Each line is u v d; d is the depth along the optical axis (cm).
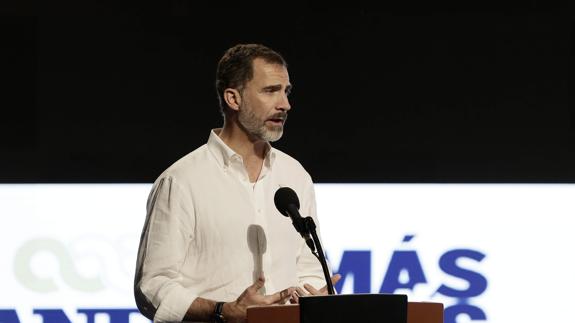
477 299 1216
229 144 830
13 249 1199
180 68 1299
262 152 838
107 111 1296
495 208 1227
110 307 1202
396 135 1309
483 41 1311
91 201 1209
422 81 1309
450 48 1309
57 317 1196
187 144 1300
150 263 791
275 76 800
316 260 849
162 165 1298
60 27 1291
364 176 1309
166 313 765
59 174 1292
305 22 1305
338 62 1305
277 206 747
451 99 1311
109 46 1295
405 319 638
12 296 1195
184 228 797
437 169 1311
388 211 1223
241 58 807
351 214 1220
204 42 1299
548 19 1310
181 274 801
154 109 1298
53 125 1292
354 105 1306
